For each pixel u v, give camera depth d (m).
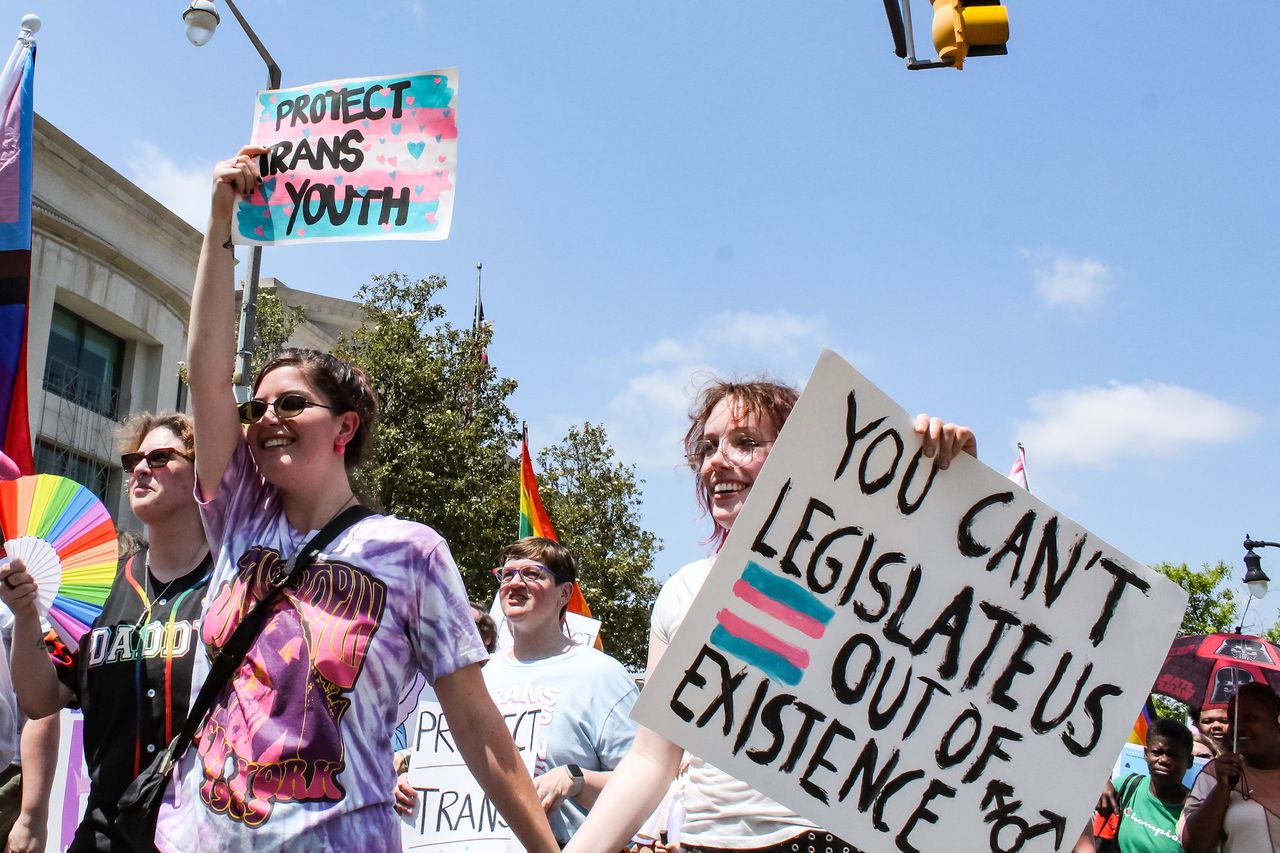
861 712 2.56
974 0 6.20
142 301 21.55
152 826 2.45
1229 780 4.54
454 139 3.06
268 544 2.48
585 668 4.32
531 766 4.12
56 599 3.62
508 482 17.69
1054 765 2.62
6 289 5.66
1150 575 2.75
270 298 18.36
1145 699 2.69
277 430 2.52
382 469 16.12
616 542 23.19
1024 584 2.70
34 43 5.99
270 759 2.20
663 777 2.60
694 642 2.52
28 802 3.89
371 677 2.31
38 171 18.89
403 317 17.33
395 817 2.32
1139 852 5.51
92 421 20.61
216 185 2.85
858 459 2.66
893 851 2.52
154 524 3.31
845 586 2.61
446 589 2.44
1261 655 5.32
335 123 3.09
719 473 2.90
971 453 2.75
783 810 2.61
